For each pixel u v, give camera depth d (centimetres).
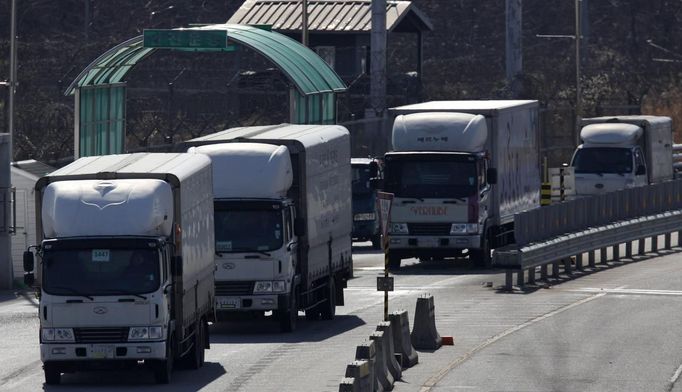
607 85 19925
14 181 10044
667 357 6544
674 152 17300
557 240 9831
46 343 5862
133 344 5841
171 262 6025
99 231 5950
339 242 8462
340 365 6328
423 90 18062
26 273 5950
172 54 19188
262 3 18512
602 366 6288
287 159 7644
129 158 6694
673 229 11788
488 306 8438
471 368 6244
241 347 7038
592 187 14450
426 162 10619
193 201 6384
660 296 8844
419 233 10600
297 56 13188
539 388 5722
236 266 7450
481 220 10606
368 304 8800
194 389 5759
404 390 5672
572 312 8131
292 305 7569
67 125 13762
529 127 11788
